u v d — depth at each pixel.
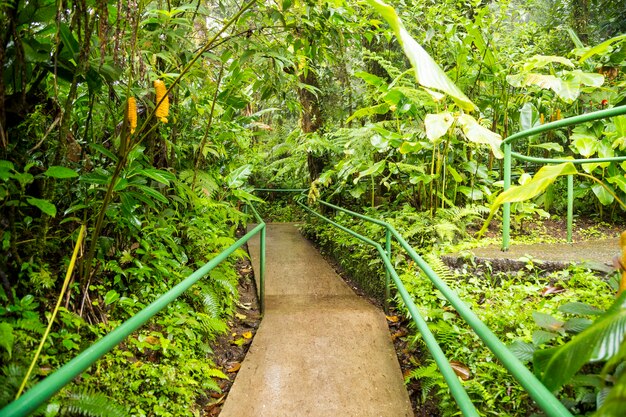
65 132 2.00
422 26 5.22
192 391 2.51
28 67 1.95
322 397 2.56
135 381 2.20
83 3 1.83
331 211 7.63
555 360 0.81
